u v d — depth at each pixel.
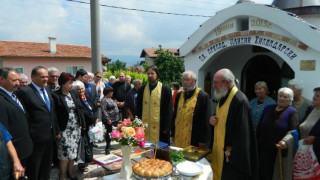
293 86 4.04
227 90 3.25
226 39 5.68
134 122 2.85
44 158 3.87
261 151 3.72
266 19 5.00
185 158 3.19
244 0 5.73
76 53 23.27
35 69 3.72
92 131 4.87
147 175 2.47
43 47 22.61
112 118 5.97
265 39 5.12
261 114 4.01
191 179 2.66
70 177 4.54
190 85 4.03
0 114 3.17
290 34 4.83
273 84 7.74
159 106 4.72
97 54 8.02
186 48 6.38
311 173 3.34
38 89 3.77
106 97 6.00
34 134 3.63
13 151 2.94
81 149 4.66
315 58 4.54
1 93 3.25
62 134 4.15
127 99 6.32
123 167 2.69
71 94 4.31
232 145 3.10
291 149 3.45
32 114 3.65
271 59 7.64
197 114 4.00
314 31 4.46
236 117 3.12
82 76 5.65
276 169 3.59
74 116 4.25
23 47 21.20
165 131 4.75
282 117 3.55
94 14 7.87
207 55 6.07
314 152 3.32
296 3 6.45
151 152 3.30
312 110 3.54
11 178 2.91
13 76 3.30
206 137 3.93
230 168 3.21
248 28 5.52
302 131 3.49
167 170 2.56
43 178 3.91
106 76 17.20
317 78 4.55
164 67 21.50
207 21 5.89
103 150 6.41
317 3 6.22
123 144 2.61
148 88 4.84
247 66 7.95
